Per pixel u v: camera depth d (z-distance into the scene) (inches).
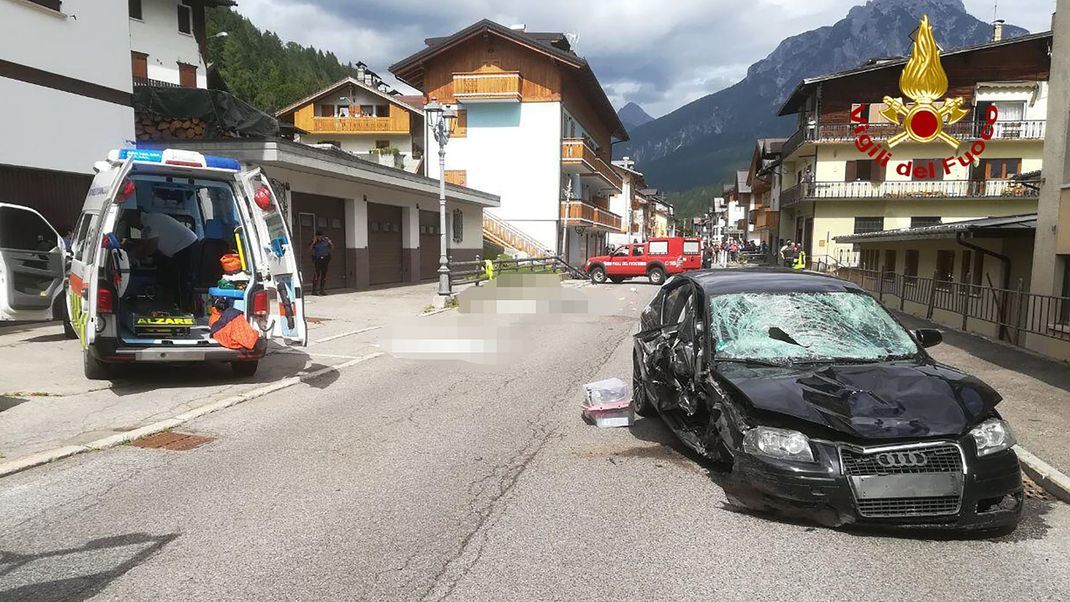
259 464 201.2
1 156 411.2
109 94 490.9
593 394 249.1
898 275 724.0
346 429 241.1
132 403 266.8
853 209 1528.1
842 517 147.9
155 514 163.0
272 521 159.2
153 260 330.3
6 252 350.9
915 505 146.8
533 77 1376.7
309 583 129.8
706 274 247.1
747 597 125.1
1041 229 407.5
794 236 1817.2
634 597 124.8
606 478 190.1
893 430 149.3
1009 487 148.9
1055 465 199.0
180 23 1341.0
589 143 1652.3
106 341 265.6
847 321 205.5
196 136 676.1
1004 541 151.9
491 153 1401.3
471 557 141.0
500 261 1013.2
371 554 142.3
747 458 158.7
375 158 1771.7
